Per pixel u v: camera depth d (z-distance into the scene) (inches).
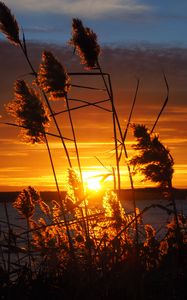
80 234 123.6
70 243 120.3
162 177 108.9
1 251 118.5
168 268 108.9
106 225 122.2
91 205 125.1
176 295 106.7
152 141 109.4
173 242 113.4
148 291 107.0
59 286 110.7
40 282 111.3
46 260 120.0
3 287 110.3
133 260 107.9
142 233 119.8
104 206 122.7
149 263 112.2
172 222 117.6
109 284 106.4
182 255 112.5
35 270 117.2
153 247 112.9
